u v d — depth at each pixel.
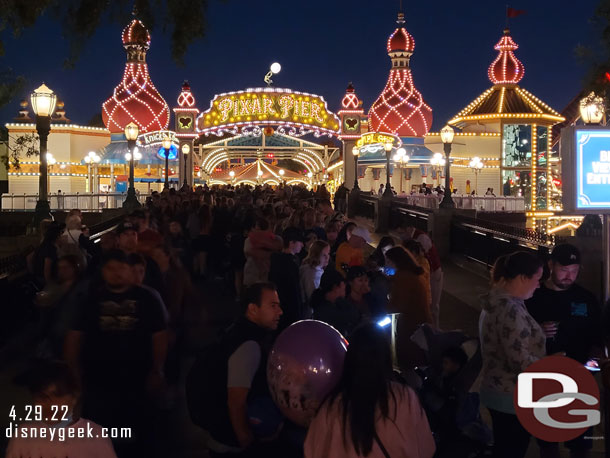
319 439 3.65
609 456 4.80
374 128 54.12
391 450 3.53
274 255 8.03
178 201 20.78
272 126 42.88
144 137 43.72
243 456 4.44
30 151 15.48
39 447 3.88
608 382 4.77
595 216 9.30
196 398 4.45
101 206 36.84
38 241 15.51
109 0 9.86
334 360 4.07
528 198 51.72
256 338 4.45
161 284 7.23
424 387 5.37
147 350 5.30
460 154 52.75
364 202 32.78
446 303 13.62
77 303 5.84
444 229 20.14
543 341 4.73
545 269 5.62
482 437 5.08
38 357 5.92
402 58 54.19
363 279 7.31
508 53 53.03
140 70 55.34
